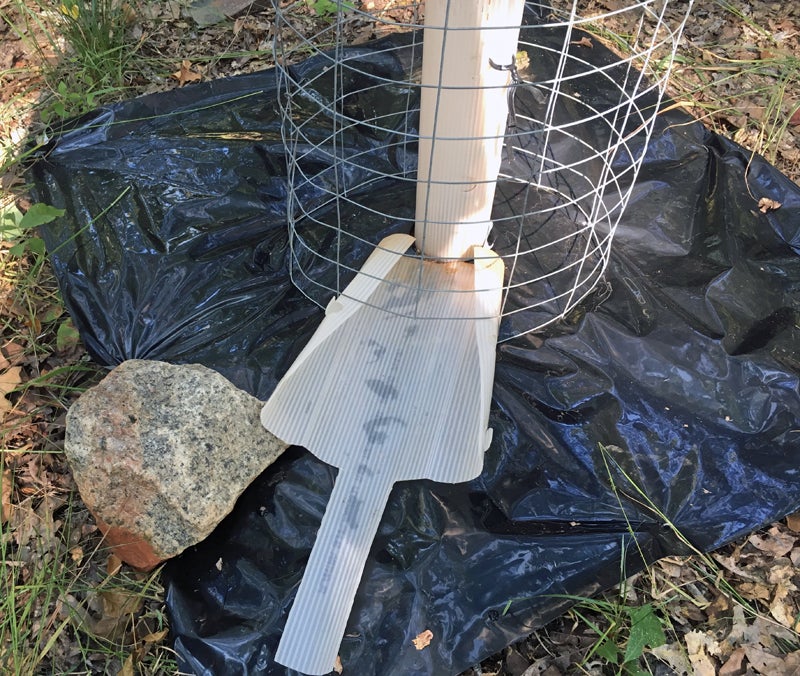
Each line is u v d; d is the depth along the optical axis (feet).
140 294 6.12
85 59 8.05
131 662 4.56
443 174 5.41
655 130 7.22
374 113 7.44
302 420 5.23
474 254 5.99
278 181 6.93
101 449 4.83
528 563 4.87
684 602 4.85
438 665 4.52
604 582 4.82
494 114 5.08
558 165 7.09
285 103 7.46
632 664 4.54
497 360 5.74
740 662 4.55
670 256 6.44
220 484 4.91
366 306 5.72
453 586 4.77
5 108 7.80
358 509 4.90
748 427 5.37
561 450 5.31
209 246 6.44
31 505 5.28
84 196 6.73
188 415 5.01
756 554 5.01
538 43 7.95
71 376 5.93
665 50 8.41
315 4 7.75
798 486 5.10
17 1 8.33
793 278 6.20
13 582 4.74
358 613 4.67
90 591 4.87
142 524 4.85
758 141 7.44
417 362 5.47
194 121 7.35
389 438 5.17
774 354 5.68
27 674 4.51
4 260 6.63
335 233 6.60
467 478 5.01
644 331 5.85
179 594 4.82
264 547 4.98
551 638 4.74
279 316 6.00
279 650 4.42
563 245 6.54
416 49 7.83
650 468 5.23
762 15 8.91
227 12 8.85
